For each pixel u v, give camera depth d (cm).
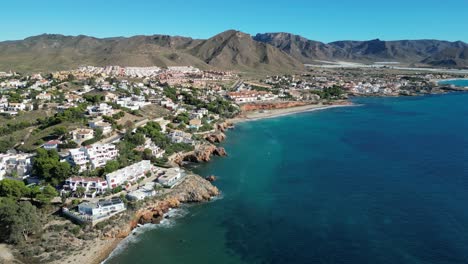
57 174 12788
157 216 12181
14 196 11638
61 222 11056
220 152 18900
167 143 18400
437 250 10125
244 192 14200
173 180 13938
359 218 11994
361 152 19600
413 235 10900
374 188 14462
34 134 17362
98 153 14488
